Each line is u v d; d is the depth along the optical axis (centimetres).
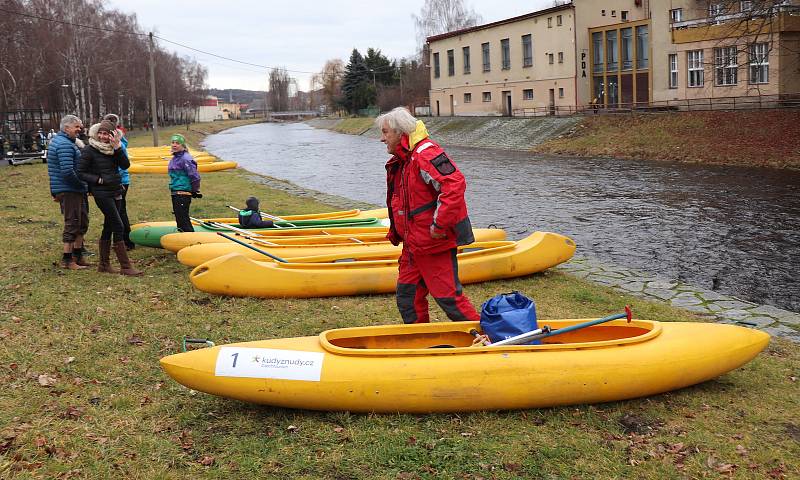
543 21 4338
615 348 487
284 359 470
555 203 1794
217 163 2780
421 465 412
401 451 425
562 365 470
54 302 730
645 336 499
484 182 2292
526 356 473
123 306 725
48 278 832
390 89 8188
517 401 468
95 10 5709
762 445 433
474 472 404
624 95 4038
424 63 7988
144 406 489
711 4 2844
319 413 478
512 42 4669
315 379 461
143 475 400
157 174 2548
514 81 4709
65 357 577
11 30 4344
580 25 4112
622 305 768
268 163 3434
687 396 503
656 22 3584
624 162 2748
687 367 489
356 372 462
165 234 1014
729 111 2931
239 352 473
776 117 2719
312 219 1195
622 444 432
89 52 5303
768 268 1064
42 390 511
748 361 518
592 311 738
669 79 3562
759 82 3020
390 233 560
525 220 1548
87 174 824
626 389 478
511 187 2145
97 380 533
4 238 1082
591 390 472
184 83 11125
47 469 402
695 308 784
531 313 511
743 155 2520
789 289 948
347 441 440
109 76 5894
